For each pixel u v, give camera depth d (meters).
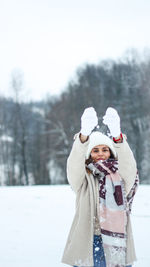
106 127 3.22
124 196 2.89
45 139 37.09
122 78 37.78
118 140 2.89
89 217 2.92
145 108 35.06
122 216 2.84
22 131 36.38
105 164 2.96
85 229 2.89
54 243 4.71
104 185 2.93
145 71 37.28
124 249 2.78
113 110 2.83
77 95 39.25
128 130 33.94
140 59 38.66
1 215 6.57
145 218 6.19
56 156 35.28
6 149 36.12
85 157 3.11
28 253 4.27
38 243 4.71
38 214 6.64
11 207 7.41
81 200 2.95
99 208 2.90
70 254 2.88
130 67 38.19
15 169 39.72
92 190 2.94
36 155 36.59
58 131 35.53
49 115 38.66
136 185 3.04
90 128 2.78
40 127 39.56
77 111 37.41
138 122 34.81
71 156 2.90
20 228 5.56
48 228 5.55
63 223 5.89
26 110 38.56
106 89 38.81
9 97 38.44
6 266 3.78
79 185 3.00
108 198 2.87
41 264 3.85
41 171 35.91
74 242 2.88
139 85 36.50
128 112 35.41
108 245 2.78
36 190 10.59
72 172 2.93
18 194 9.52
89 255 2.83
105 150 3.16
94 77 41.09
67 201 8.12
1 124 37.62
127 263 2.82
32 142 37.31
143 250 4.32
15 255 4.18
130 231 2.92
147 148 32.44
